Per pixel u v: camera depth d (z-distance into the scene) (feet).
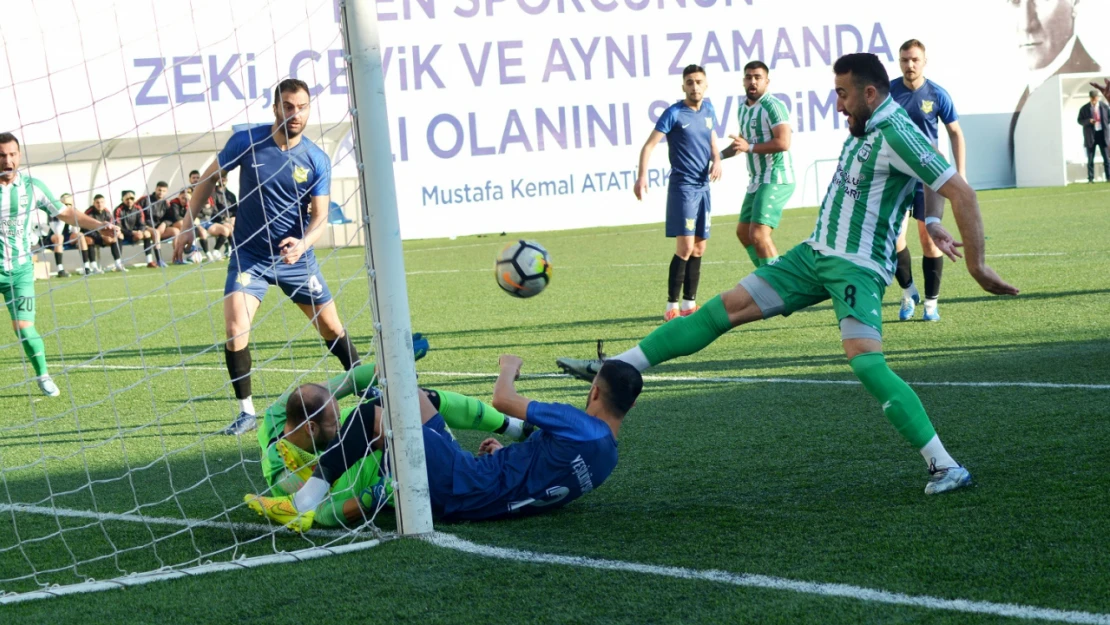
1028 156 168.55
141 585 21.50
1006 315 52.60
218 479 31.07
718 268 87.71
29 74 120.16
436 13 141.69
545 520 24.61
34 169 125.70
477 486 24.30
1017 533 21.42
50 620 19.77
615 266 95.09
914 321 53.52
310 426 25.77
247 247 38.65
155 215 129.70
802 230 117.80
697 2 150.10
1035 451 27.71
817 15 155.74
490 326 61.93
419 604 19.56
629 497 26.27
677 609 18.66
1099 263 69.82
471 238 143.02
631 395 24.95
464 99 143.84
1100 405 32.17
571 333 57.41
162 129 126.00
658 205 151.94
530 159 146.92
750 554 21.34
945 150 165.37
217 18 127.03
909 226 111.96
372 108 23.22
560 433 24.13
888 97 25.93
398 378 23.47
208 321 76.18
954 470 24.66
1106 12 173.78
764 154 57.00
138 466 33.06
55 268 130.82
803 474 27.43
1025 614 17.56
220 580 21.50
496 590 20.06
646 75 149.69
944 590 18.78
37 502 29.07
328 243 131.95
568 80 147.02
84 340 68.90
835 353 45.70
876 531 22.29
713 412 35.55
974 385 36.78
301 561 22.43
